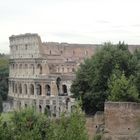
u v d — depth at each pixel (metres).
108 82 116.88
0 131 69.69
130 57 130.12
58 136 66.94
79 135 66.69
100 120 98.38
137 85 114.12
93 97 123.56
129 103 91.25
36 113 74.81
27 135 68.06
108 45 133.75
